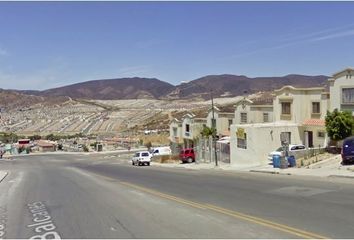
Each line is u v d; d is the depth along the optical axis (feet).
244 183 76.74
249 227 36.96
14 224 43.42
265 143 143.13
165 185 79.82
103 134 609.42
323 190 60.75
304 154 128.67
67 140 579.89
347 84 144.36
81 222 42.55
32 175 134.00
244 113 203.51
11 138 625.41
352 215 40.75
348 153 102.06
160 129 527.40
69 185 87.81
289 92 166.30
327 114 138.00
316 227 35.99
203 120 256.52
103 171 142.92
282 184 71.77
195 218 42.29
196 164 176.24
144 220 42.16
